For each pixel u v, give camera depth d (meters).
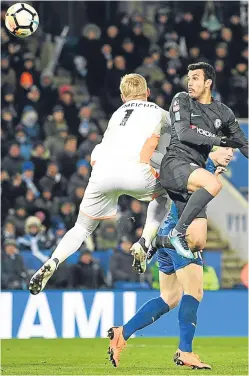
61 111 58.50
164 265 28.41
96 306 43.66
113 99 61.91
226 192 56.22
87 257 47.00
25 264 47.84
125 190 27.39
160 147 28.78
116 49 62.84
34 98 59.12
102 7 66.25
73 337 43.47
